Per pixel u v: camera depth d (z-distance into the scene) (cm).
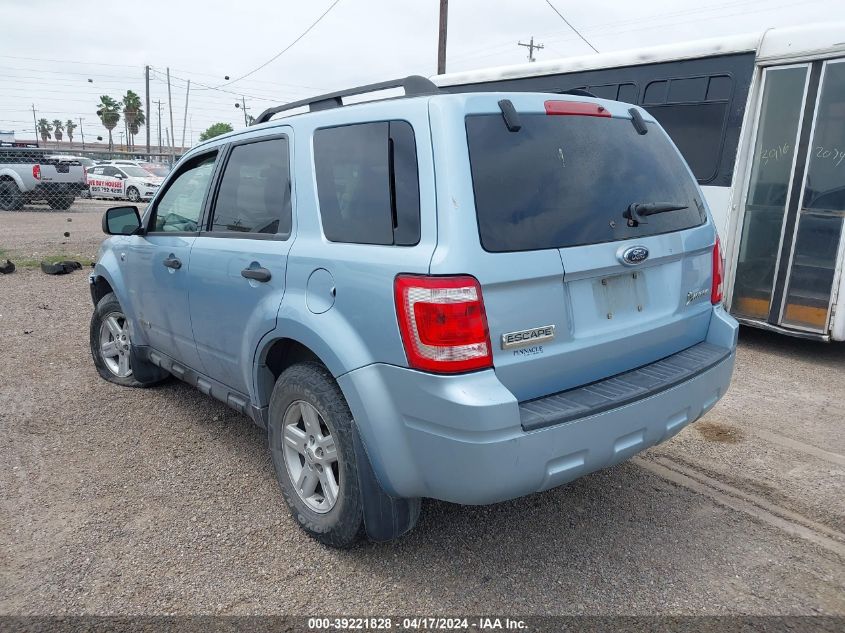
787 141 667
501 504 363
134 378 520
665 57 771
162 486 379
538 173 278
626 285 301
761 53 680
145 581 295
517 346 260
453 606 281
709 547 325
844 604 284
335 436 293
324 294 294
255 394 352
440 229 254
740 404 525
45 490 372
